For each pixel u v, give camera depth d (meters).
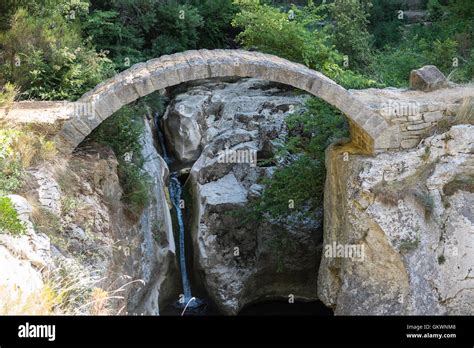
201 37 15.20
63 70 10.55
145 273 9.62
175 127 13.68
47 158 7.88
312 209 11.27
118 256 8.20
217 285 11.45
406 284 8.14
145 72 8.50
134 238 9.30
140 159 10.49
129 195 9.46
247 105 13.09
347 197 8.84
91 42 12.44
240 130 12.61
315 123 11.02
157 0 14.09
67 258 6.46
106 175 8.61
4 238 5.67
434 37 14.67
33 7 11.15
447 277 8.16
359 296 8.57
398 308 8.17
